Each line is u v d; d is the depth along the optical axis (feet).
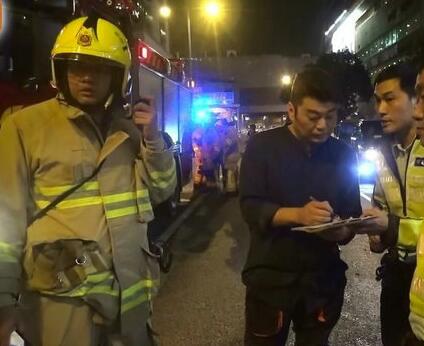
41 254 7.17
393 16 144.15
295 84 8.47
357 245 27.61
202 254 26.32
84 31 7.34
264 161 8.79
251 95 171.01
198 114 51.98
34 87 16.65
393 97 8.84
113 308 7.50
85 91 7.39
